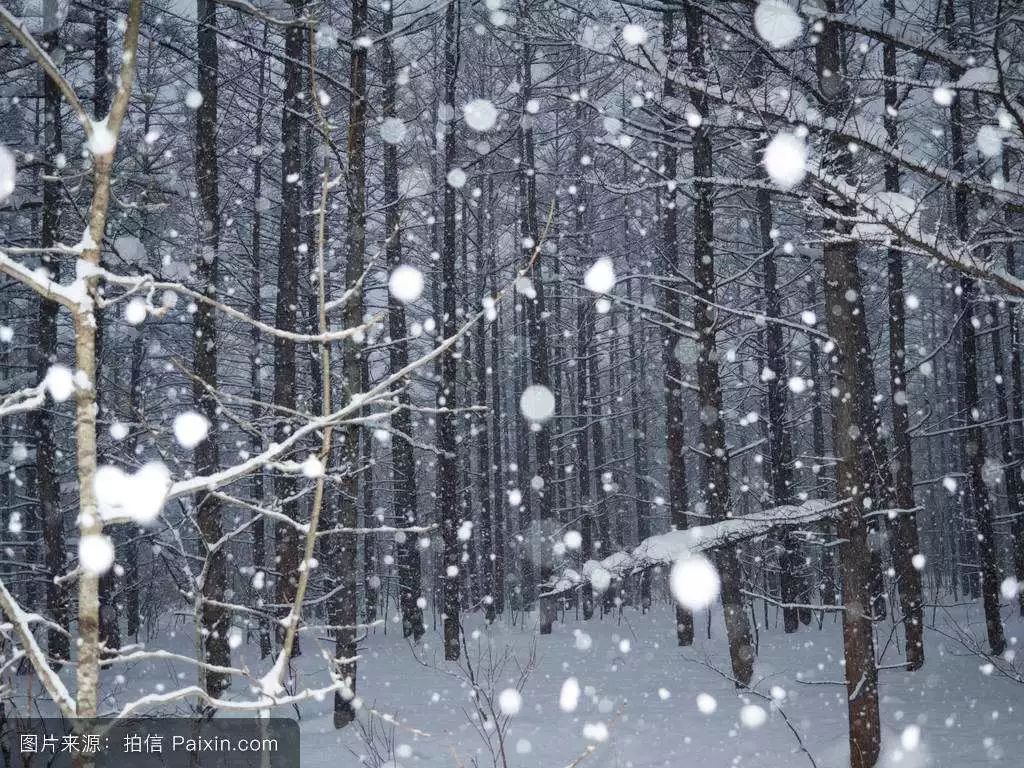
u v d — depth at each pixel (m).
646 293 26.75
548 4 12.48
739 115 6.78
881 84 7.85
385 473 28.20
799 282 20.92
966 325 16.47
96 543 1.83
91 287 1.94
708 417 12.28
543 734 9.52
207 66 10.79
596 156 20.64
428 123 20.47
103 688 10.16
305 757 8.56
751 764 8.13
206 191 10.87
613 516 32.31
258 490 17.17
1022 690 11.70
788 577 19.56
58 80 1.89
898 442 14.71
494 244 23.59
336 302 2.16
